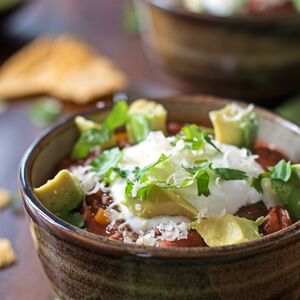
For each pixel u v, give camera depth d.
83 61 0.66
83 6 0.83
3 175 0.52
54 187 0.35
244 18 0.55
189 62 0.60
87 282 0.33
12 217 0.48
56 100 0.62
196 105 0.43
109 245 0.31
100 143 0.40
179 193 0.34
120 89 0.62
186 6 0.62
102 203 0.36
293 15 0.56
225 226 0.33
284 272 0.33
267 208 0.36
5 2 0.71
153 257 0.30
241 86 0.60
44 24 0.78
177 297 0.32
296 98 0.60
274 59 0.58
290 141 0.41
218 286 0.32
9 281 0.42
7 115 0.60
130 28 0.75
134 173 0.35
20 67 0.65
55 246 0.33
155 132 0.39
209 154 0.36
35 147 0.38
